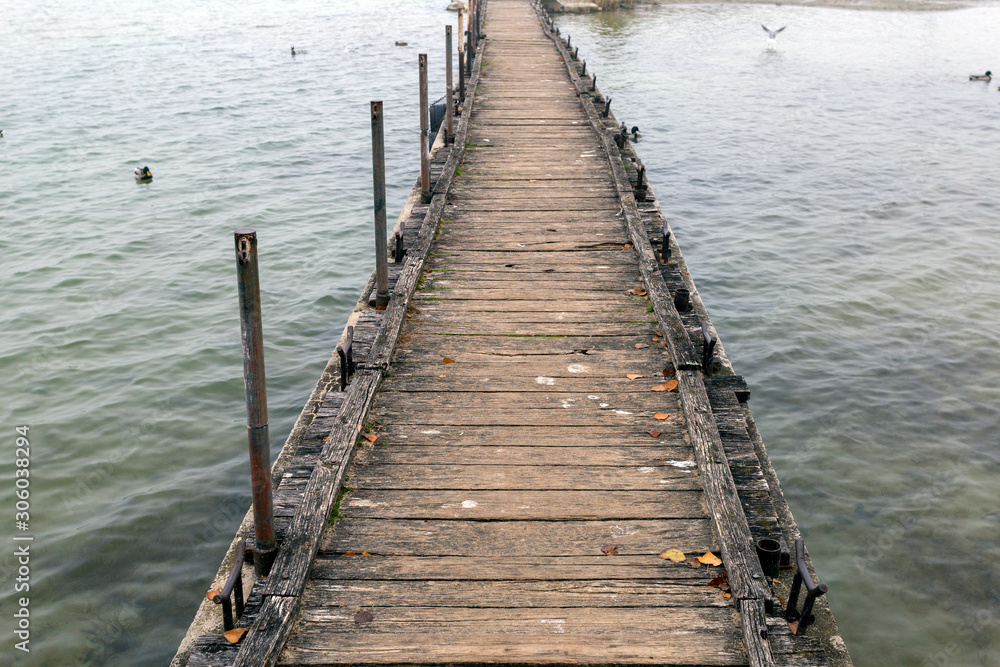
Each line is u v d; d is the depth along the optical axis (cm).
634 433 507
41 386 937
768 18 5312
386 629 362
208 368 984
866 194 1770
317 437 501
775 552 398
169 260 1362
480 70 1856
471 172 1068
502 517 433
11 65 3741
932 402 926
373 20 5297
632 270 756
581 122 1351
